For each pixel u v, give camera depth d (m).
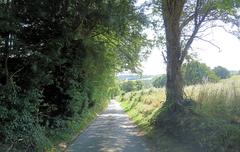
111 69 34.09
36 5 15.54
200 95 19.84
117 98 119.69
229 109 16.42
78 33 18.77
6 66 13.45
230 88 19.00
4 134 12.92
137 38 27.08
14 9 14.03
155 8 24.44
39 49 15.34
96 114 42.72
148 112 31.81
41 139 14.84
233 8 22.98
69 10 17.34
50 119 19.44
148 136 21.09
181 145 16.06
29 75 14.84
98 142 19.27
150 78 99.56
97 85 33.25
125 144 18.55
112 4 18.73
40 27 16.23
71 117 22.38
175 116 19.36
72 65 20.50
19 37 14.54
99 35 26.06
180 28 24.77
